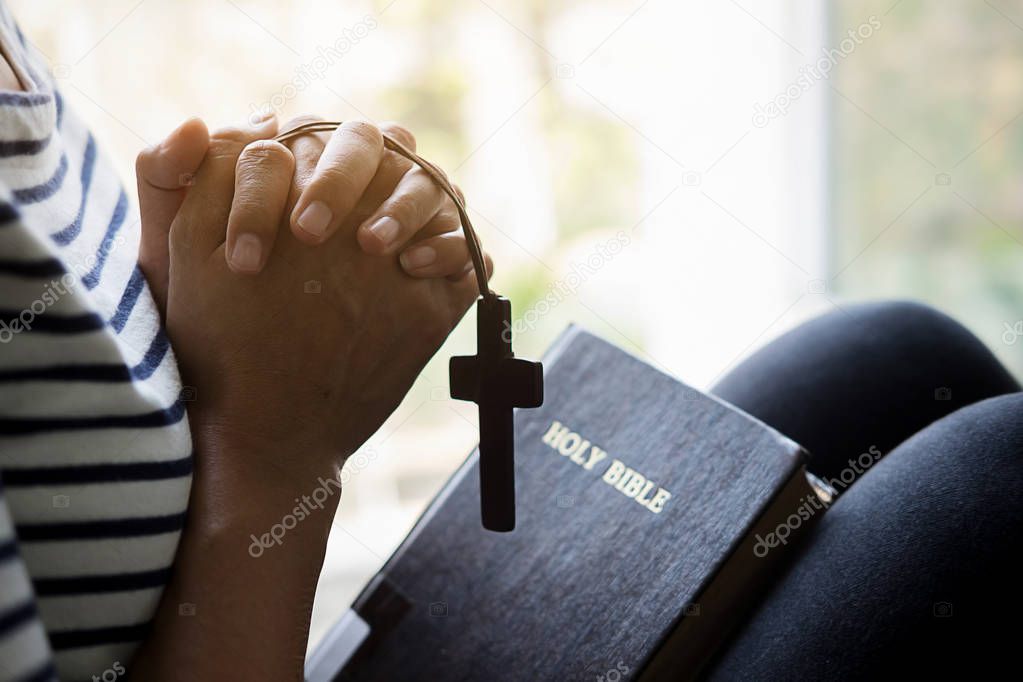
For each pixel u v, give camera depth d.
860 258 2.21
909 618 0.52
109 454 0.47
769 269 2.29
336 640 0.65
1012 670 0.50
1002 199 2.02
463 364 0.55
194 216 0.53
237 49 1.93
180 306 0.53
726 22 2.20
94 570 0.48
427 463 2.03
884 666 0.52
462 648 0.62
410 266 0.54
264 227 0.52
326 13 1.97
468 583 0.63
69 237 0.51
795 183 2.25
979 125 2.01
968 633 0.51
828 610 0.54
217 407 0.52
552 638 0.60
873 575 0.54
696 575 0.58
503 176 2.19
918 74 2.07
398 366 0.55
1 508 0.43
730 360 2.31
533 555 0.63
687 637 0.58
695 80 2.23
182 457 0.50
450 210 0.55
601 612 0.59
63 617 0.48
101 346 0.46
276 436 0.52
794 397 0.70
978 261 2.06
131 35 1.85
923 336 0.70
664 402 0.64
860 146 2.17
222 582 0.50
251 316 0.52
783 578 0.58
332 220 0.51
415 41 2.05
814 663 0.53
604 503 0.62
